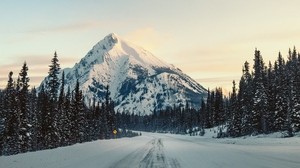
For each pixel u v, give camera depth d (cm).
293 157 2133
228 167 1591
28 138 5094
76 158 1784
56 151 1930
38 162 1470
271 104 7238
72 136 6362
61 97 6216
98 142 3222
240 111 8375
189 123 16712
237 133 8256
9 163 1352
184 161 1877
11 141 4906
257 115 7531
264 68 8125
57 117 5794
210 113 13075
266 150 2908
